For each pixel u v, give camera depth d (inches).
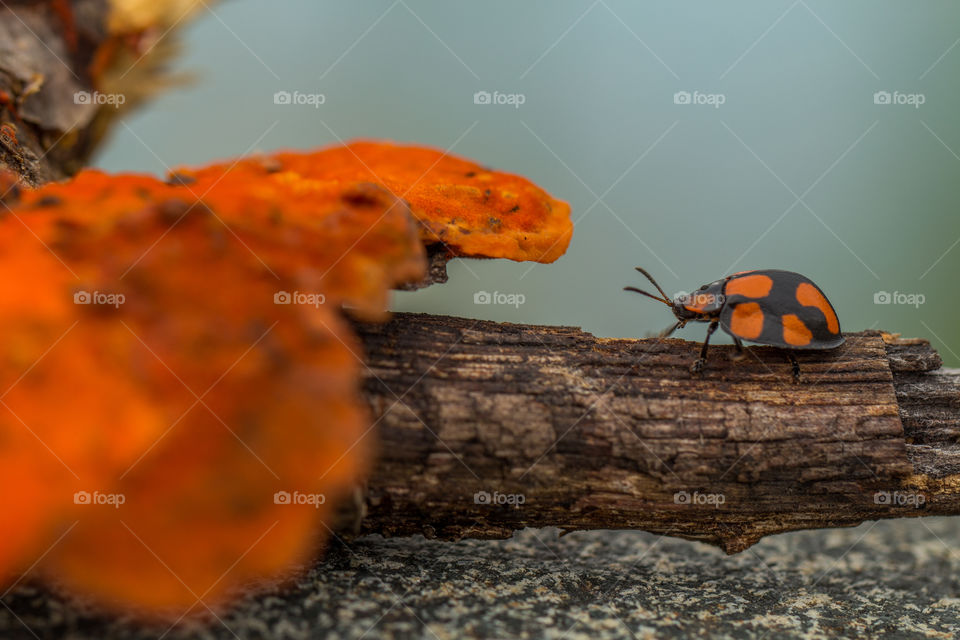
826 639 4.2
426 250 4.3
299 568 4.3
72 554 3.9
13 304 4.0
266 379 4.0
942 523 5.2
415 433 4.2
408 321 4.3
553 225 4.5
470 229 4.3
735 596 4.4
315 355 4.1
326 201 4.2
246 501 4.0
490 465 4.2
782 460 4.3
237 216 4.1
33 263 4.0
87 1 5.0
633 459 4.3
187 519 4.0
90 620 4.0
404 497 4.2
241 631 4.0
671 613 4.3
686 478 4.3
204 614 4.1
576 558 4.7
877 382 4.4
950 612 4.4
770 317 4.4
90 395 3.9
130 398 4.0
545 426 4.2
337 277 4.1
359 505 4.1
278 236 4.1
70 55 5.0
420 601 4.2
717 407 4.3
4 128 4.7
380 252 4.2
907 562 4.8
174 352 4.0
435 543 4.6
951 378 4.4
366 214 4.2
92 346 4.0
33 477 3.9
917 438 4.4
